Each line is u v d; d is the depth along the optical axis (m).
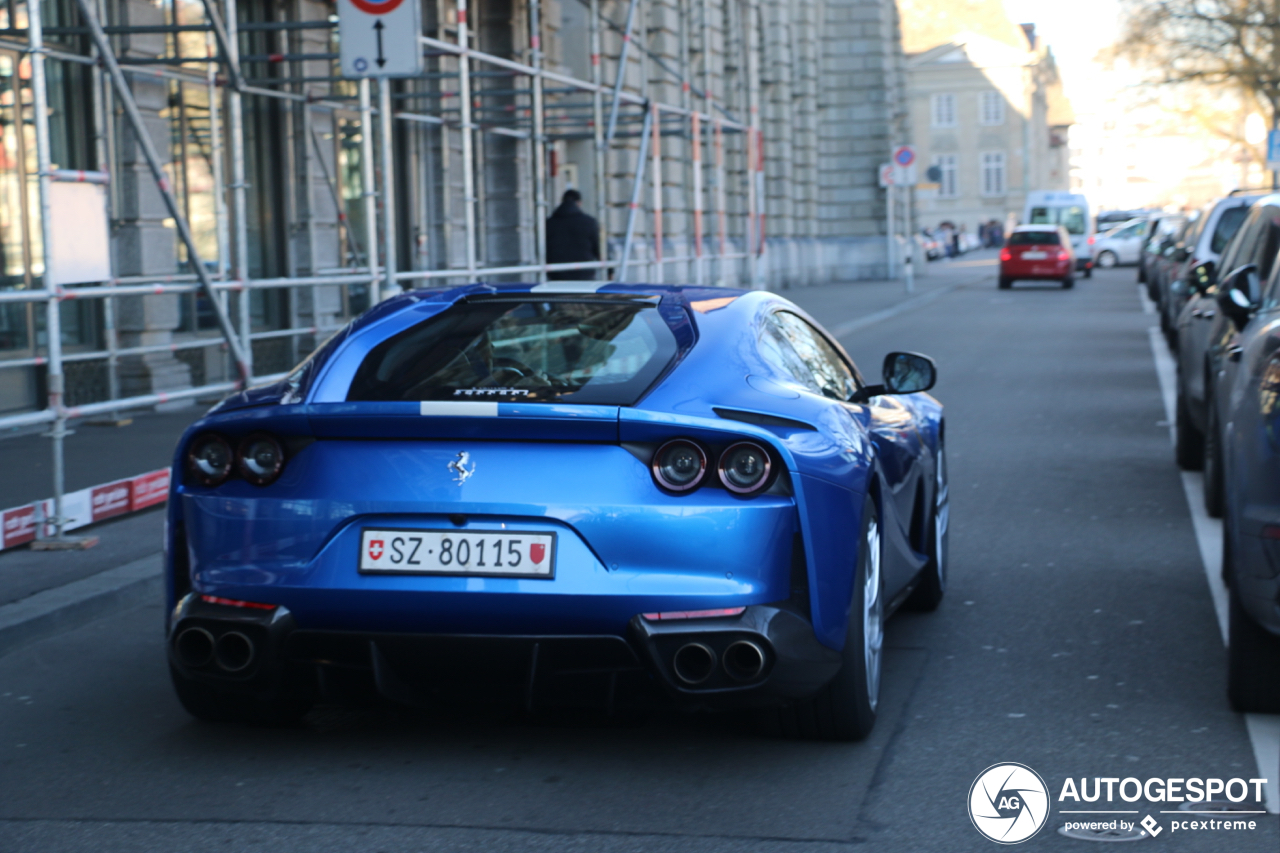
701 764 4.31
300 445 4.12
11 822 3.87
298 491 4.07
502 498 3.95
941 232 83.31
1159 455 10.91
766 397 4.32
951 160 113.75
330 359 4.52
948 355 19.77
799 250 43.78
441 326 4.66
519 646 3.95
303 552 4.03
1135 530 8.09
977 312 29.86
